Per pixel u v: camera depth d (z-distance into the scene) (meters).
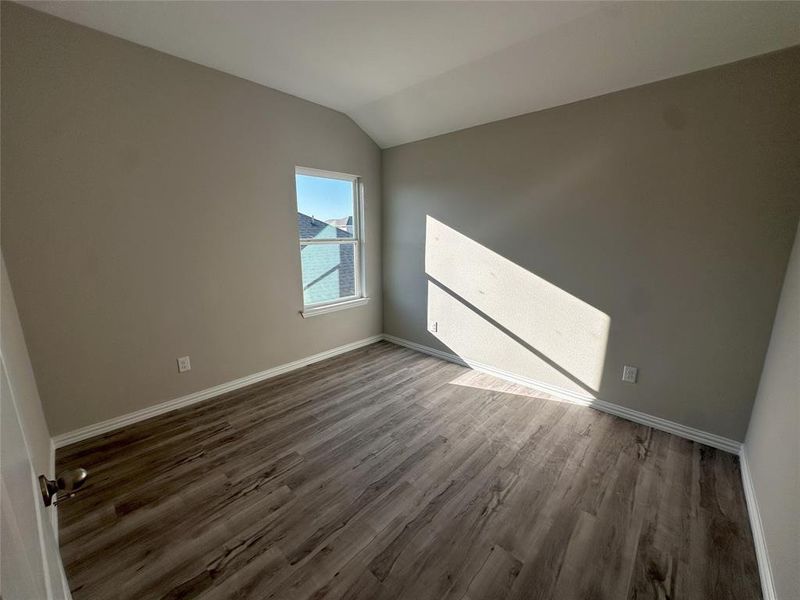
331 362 3.51
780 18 1.58
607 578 1.31
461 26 1.95
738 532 1.52
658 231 2.17
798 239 1.69
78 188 2.02
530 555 1.40
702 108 1.94
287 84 2.73
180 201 2.42
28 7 1.78
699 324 2.11
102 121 2.06
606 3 1.73
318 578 1.31
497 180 2.90
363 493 1.74
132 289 2.29
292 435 2.24
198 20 1.92
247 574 1.32
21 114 1.81
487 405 2.64
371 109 3.18
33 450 1.50
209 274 2.63
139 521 1.56
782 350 1.62
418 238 3.59
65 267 2.02
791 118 1.73
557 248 2.63
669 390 2.26
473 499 1.70
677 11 1.68
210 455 2.03
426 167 3.39
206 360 2.70
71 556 1.39
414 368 3.36
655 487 1.78
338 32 2.03
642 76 2.06
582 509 1.64
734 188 1.91
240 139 2.67
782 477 1.32
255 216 2.84
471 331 3.30
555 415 2.50
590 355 2.57
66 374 2.09
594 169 2.38
